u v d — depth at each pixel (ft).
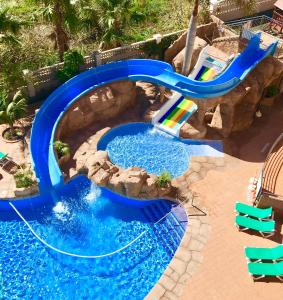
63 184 81.35
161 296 66.54
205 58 103.76
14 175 79.56
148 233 76.64
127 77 94.02
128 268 71.67
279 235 75.61
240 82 90.07
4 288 68.28
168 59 109.81
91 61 101.19
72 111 89.76
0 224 76.79
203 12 113.29
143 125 95.76
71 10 91.76
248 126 96.58
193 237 74.69
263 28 112.06
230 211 79.30
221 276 69.56
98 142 90.12
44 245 74.13
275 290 68.13
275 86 100.63
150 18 118.01
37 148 84.02
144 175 79.97
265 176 84.28
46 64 100.99
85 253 73.31
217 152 90.63
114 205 80.48
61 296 67.82
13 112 83.87
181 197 81.20
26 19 95.76
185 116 95.91
